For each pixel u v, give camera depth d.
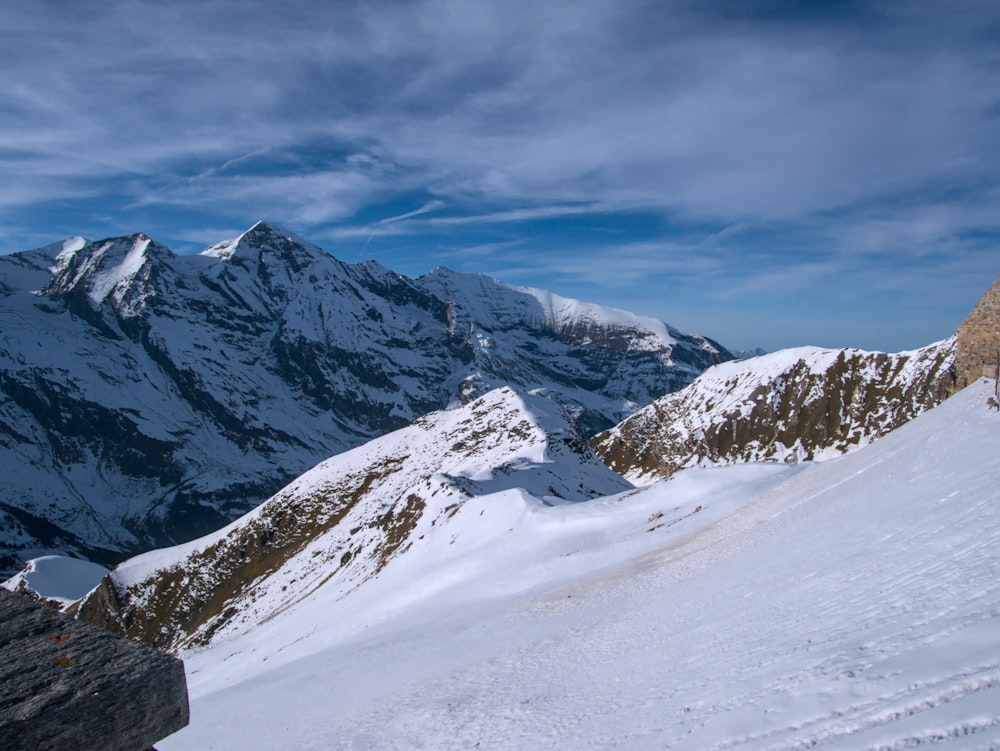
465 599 51.72
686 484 57.62
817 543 21.72
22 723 3.62
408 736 19.59
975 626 8.74
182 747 29.31
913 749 6.39
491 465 120.00
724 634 16.50
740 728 9.34
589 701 16.28
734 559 27.41
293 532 141.00
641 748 10.71
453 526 77.75
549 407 160.88
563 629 28.81
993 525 13.27
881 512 20.86
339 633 61.59
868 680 8.80
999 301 32.59
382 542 97.94
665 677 15.23
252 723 30.48
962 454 21.55
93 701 3.93
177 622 129.38
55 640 4.59
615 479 134.38
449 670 28.41
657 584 30.58
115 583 141.75
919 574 12.98
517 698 19.56
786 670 11.05
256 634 90.44
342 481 153.50
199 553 146.38
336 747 20.97
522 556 57.97
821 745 7.55
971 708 6.56
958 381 35.38
